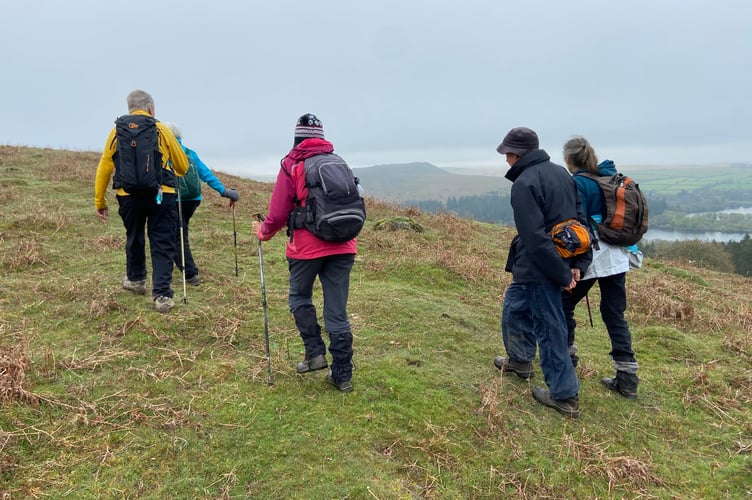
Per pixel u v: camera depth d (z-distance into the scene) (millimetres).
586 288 3959
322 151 3189
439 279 6477
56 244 6086
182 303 4637
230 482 2566
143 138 3965
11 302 4297
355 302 5219
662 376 4332
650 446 3373
